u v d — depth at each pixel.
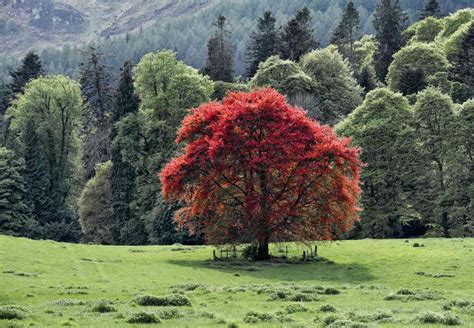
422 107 90.75
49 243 66.81
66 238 114.75
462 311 28.31
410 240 69.88
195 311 28.92
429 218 89.75
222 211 57.53
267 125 56.03
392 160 90.12
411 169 90.00
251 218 55.75
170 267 52.12
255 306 31.61
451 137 87.81
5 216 106.88
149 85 112.00
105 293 37.47
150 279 44.72
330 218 56.56
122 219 101.94
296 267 53.50
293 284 42.34
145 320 25.78
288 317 26.47
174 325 24.83
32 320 26.41
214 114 58.97
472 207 84.19
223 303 32.94
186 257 60.44
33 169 117.38
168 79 111.12
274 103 56.62
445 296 34.84
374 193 91.06
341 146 55.66
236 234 56.59
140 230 98.31
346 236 90.38
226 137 55.47
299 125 56.84
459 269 48.38
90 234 111.25
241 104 56.44
